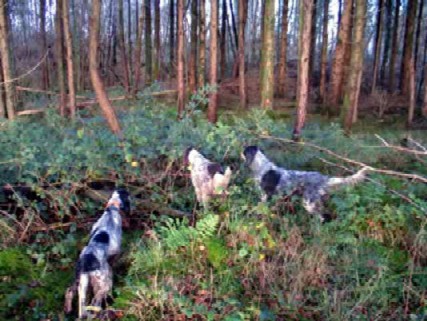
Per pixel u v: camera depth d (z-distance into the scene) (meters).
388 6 18.33
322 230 4.61
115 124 6.25
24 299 3.85
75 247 4.61
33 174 4.68
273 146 6.71
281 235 4.50
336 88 14.14
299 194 4.96
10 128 5.61
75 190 5.08
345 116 10.74
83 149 5.06
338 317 3.57
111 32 22.95
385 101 14.52
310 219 4.86
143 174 5.42
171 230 4.40
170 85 16.22
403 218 4.62
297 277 3.93
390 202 4.97
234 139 5.43
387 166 6.38
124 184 5.37
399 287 4.00
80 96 11.14
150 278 4.00
